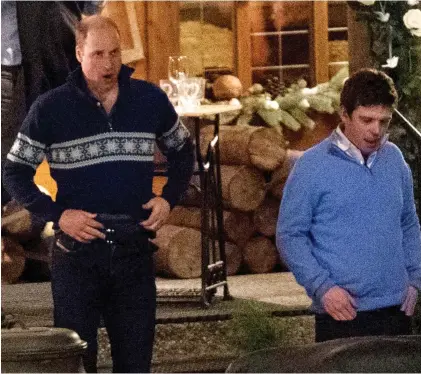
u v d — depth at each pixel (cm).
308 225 1055
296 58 2150
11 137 1611
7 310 1491
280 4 2134
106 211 1088
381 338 798
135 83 1102
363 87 1021
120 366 1102
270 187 1814
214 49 2103
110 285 1090
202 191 1530
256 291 1662
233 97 1961
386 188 1060
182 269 1742
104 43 1069
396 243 1066
